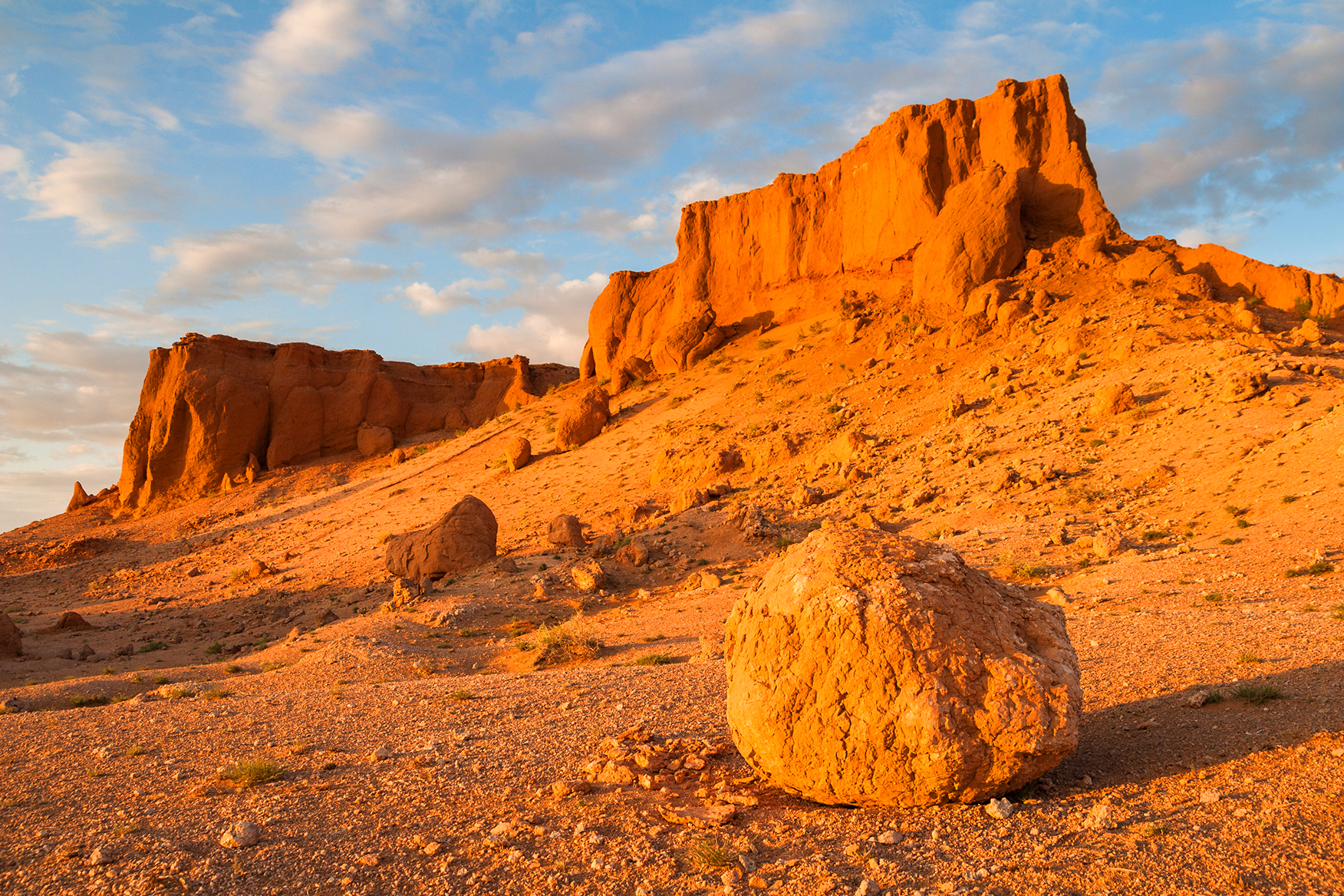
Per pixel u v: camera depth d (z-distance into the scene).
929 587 6.63
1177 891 4.65
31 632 40.22
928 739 6.00
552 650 19.95
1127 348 40.19
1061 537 24.22
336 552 56.16
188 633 39.22
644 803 7.00
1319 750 6.29
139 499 84.31
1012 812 6.06
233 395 85.38
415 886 5.46
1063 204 57.31
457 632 25.34
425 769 8.55
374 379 93.44
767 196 75.56
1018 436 36.00
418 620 26.53
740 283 76.56
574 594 30.09
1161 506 25.11
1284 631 11.17
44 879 5.75
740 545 34.38
